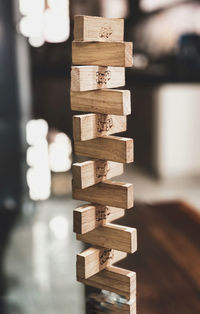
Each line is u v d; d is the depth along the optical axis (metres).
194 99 5.90
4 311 2.34
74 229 0.97
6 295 2.55
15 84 4.57
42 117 7.83
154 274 1.96
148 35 8.13
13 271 2.91
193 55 6.79
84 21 0.87
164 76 6.43
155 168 6.08
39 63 8.19
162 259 2.12
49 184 4.77
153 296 1.76
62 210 4.19
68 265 3.00
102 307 1.03
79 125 0.91
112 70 0.95
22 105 4.68
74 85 0.89
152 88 6.04
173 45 7.88
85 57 0.93
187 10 7.80
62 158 5.70
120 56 0.89
